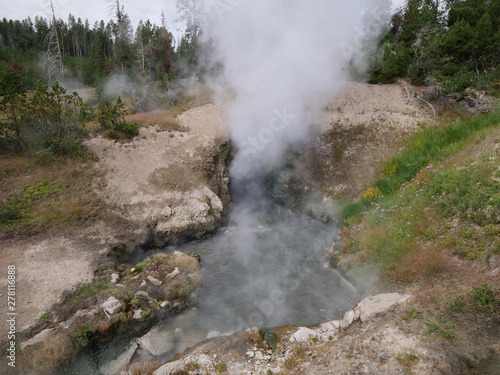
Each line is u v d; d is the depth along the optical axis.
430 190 9.30
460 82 16.75
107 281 8.14
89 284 7.95
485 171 8.71
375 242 8.94
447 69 19.09
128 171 12.70
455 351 5.07
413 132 15.67
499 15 22.34
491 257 6.62
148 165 13.16
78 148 13.00
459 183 8.77
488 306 5.64
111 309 7.11
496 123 12.55
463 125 13.45
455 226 7.91
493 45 20.19
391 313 6.18
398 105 18.11
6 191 10.86
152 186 12.34
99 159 12.91
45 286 7.72
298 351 5.88
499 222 7.21
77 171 12.16
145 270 8.75
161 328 7.36
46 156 12.48
